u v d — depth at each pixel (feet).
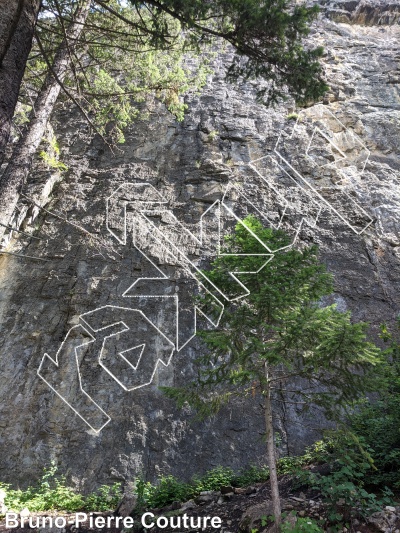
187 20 21.38
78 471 28.89
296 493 18.06
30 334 35.63
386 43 67.05
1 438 30.73
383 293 37.83
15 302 37.60
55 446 30.14
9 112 18.22
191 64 58.75
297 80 22.48
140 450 29.60
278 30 20.83
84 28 35.81
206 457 29.19
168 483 24.25
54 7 33.27
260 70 23.02
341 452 16.15
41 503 24.93
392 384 18.81
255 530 15.58
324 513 15.62
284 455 28.96
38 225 42.83
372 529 14.56
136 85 47.01
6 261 40.32
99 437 30.35
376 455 17.60
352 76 59.93
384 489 16.93
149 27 37.45
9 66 18.49
